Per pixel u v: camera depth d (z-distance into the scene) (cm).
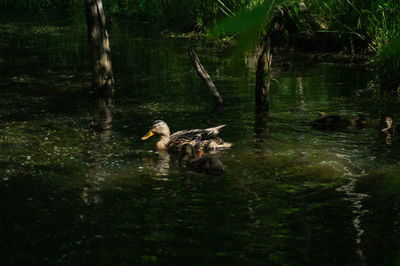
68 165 626
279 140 752
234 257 370
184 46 1833
